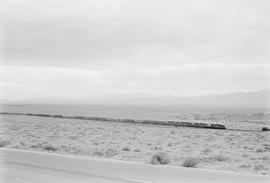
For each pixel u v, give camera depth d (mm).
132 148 26219
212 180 10391
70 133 41031
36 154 16766
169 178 10570
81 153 21844
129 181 9883
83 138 35188
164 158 17000
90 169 12172
